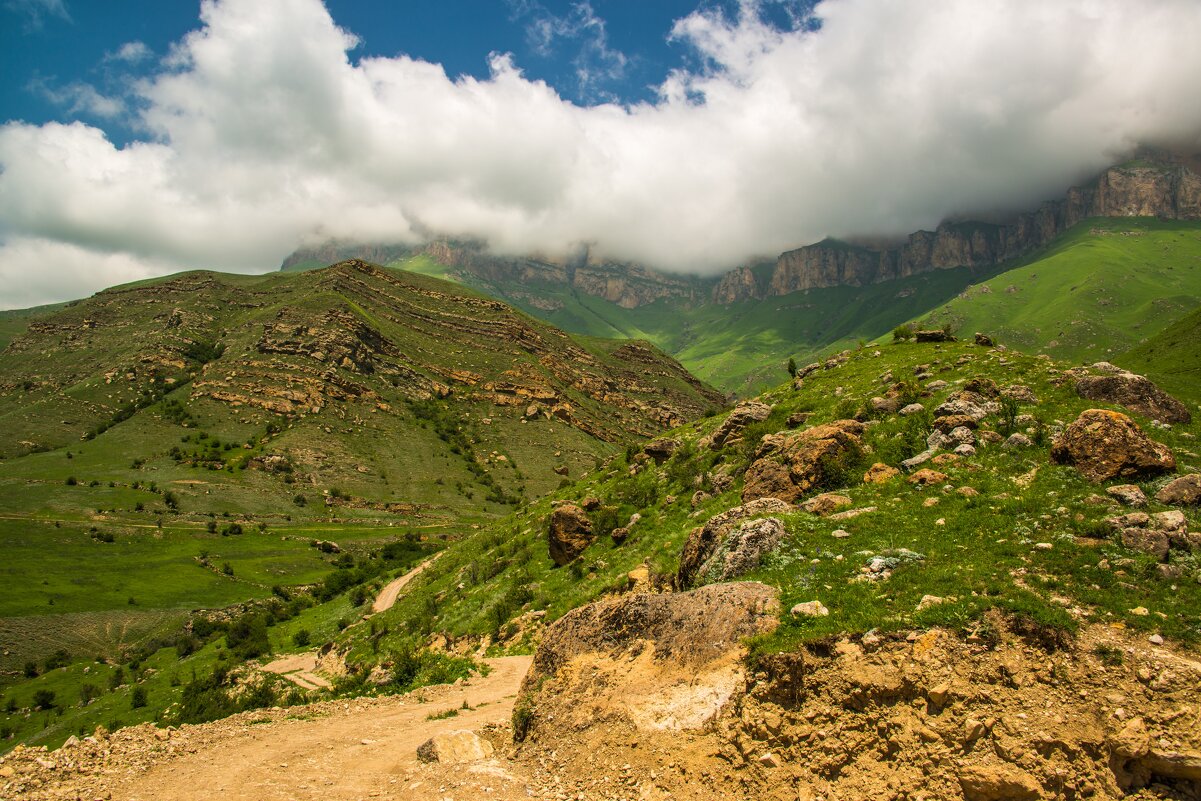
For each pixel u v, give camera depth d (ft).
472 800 45.14
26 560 396.98
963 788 38.34
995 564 56.44
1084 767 37.68
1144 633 44.93
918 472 84.48
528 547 184.55
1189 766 36.11
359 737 66.85
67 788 47.75
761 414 165.07
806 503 85.51
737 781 42.86
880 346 195.00
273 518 529.04
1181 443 79.15
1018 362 125.59
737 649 50.67
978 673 42.78
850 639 47.03
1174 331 369.30
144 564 417.69
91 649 326.24
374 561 448.24
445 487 655.76
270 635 299.99
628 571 118.11
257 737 67.00
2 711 258.57
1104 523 59.82
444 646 135.33
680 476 160.15
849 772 40.83
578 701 53.83
